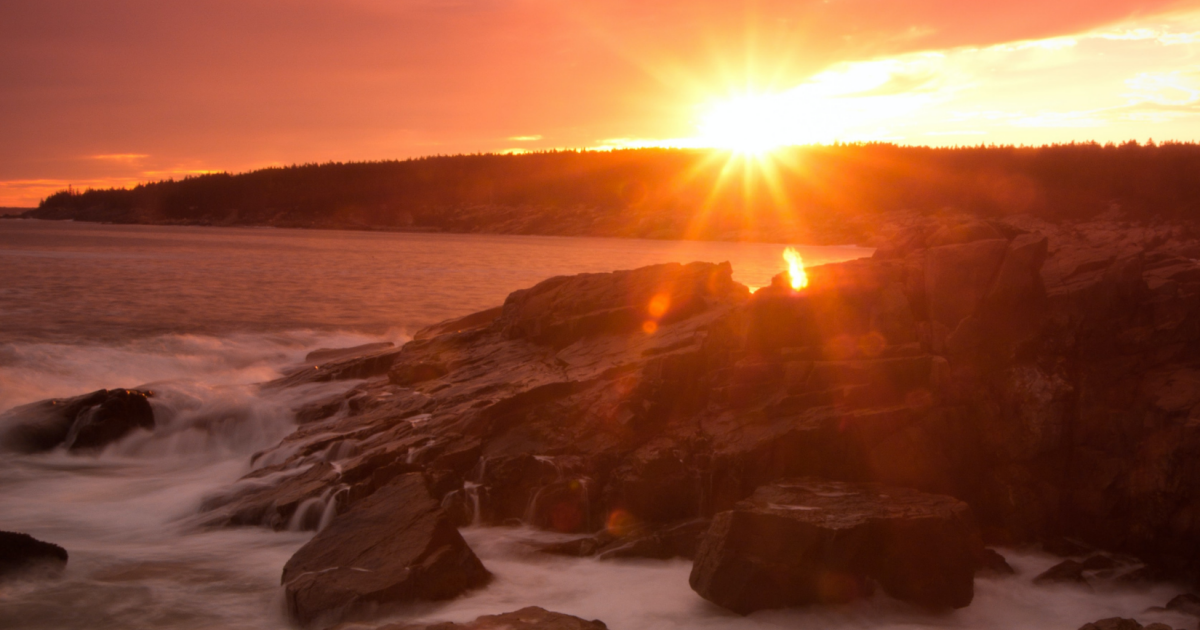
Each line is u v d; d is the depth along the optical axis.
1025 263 12.08
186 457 15.73
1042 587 9.97
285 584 9.34
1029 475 11.35
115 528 11.84
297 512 11.57
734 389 12.39
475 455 12.38
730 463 11.26
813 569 9.01
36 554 9.77
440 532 9.66
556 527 11.50
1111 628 8.12
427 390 15.68
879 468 11.21
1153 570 10.30
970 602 9.41
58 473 14.36
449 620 8.66
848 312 12.66
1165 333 11.91
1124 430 11.16
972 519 9.73
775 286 13.03
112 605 9.12
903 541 9.16
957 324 12.22
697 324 14.98
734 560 9.08
